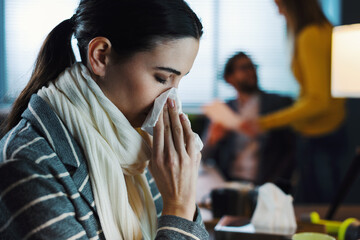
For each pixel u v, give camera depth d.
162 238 0.73
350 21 3.48
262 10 3.72
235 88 2.51
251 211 1.32
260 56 3.74
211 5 3.74
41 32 3.77
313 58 2.57
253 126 2.39
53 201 0.66
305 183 3.27
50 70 0.82
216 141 2.48
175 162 0.80
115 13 0.74
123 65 0.74
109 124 0.77
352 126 3.48
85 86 0.76
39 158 0.69
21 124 0.75
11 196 0.64
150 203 0.89
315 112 2.54
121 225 0.77
